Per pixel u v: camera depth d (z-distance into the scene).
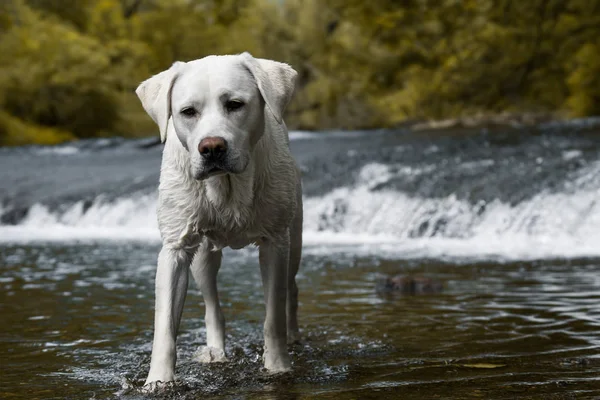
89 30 40.56
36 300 6.67
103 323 5.63
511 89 38.09
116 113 37.31
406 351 4.60
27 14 36.91
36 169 20.67
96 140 29.48
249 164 3.98
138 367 4.35
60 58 34.97
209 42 42.59
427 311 5.95
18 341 5.05
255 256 9.86
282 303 4.25
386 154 16.34
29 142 33.16
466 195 12.41
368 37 38.81
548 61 37.50
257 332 5.34
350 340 4.96
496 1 37.66
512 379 3.82
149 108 3.97
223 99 3.78
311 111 34.59
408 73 38.22
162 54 42.38
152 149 25.44
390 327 5.36
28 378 4.10
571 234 11.02
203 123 3.74
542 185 12.23
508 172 13.18
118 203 15.60
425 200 12.65
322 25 38.66
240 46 41.19
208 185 3.96
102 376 4.14
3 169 20.80
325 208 13.48
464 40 37.69
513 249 10.31
